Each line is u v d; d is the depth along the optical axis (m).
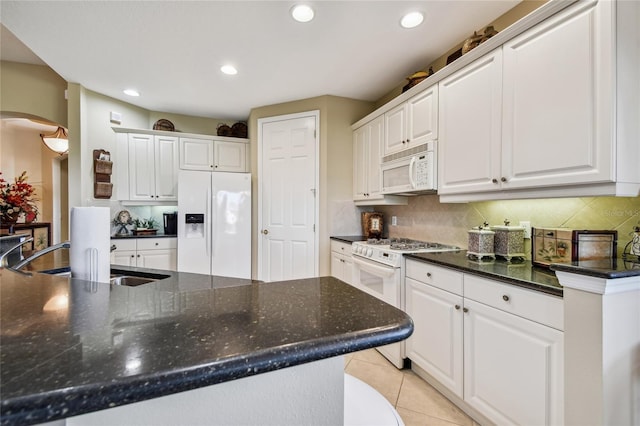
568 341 1.13
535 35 1.44
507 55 1.58
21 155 5.18
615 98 1.17
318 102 3.36
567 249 1.41
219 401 0.45
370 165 3.00
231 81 2.97
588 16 1.24
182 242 3.36
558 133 1.35
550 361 1.20
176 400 0.43
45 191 5.44
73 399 0.30
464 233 2.31
